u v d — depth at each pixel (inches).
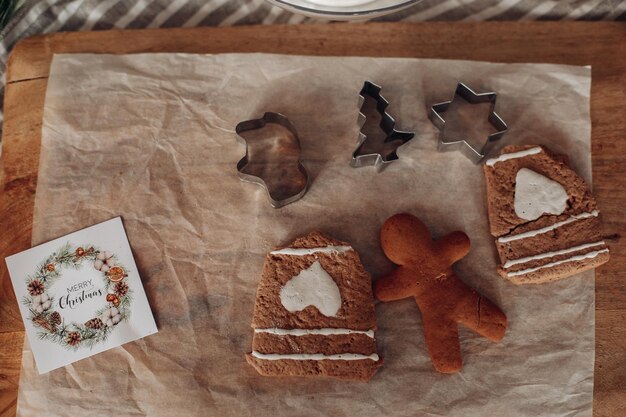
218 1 19.8
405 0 17.3
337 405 17.8
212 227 18.6
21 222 18.6
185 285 18.4
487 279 18.4
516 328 18.1
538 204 18.3
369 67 19.4
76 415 17.8
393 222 18.2
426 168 18.9
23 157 18.9
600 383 17.9
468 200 18.8
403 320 18.2
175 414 17.8
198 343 18.1
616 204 18.7
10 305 18.2
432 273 18.0
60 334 18.1
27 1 19.5
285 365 17.8
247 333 18.2
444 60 19.3
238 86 19.3
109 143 19.0
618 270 18.4
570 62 19.4
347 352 17.8
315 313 17.9
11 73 19.2
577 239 18.2
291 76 19.3
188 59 19.3
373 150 19.1
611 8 19.6
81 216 18.6
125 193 18.8
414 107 19.3
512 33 19.5
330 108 19.3
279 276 18.1
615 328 18.1
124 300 18.2
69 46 19.3
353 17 17.7
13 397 17.9
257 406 17.8
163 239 18.6
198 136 19.1
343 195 18.8
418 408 17.8
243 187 18.8
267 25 19.5
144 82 19.2
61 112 19.0
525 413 17.8
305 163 19.0
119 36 19.4
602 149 18.9
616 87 19.2
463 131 19.1
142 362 18.0
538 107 19.2
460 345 18.0
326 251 18.1
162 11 19.9
